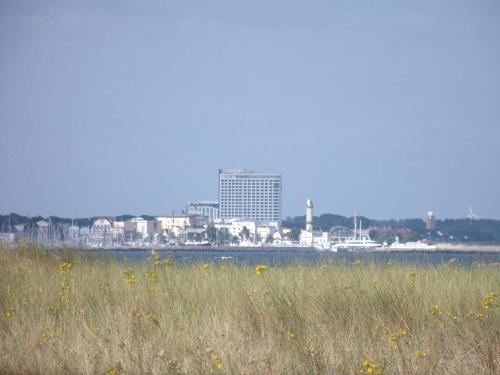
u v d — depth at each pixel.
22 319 48.75
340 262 72.44
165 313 49.25
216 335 44.22
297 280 58.41
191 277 63.22
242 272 66.88
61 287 56.88
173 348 42.91
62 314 50.81
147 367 40.03
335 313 48.94
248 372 39.62
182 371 39.62
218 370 39.62
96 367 40.38
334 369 40.28
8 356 42.62
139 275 64.56
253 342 44.06
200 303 52.50
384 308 48.97
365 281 56.56
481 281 59.16
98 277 64.50
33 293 55.62
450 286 54.78
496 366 41.50
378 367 39.59
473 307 49.22
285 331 45.72
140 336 44.84
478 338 44.16
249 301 50.16
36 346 43.78
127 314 48.38
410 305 49.22
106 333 45.19
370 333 46.44
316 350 41.12
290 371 39.91
